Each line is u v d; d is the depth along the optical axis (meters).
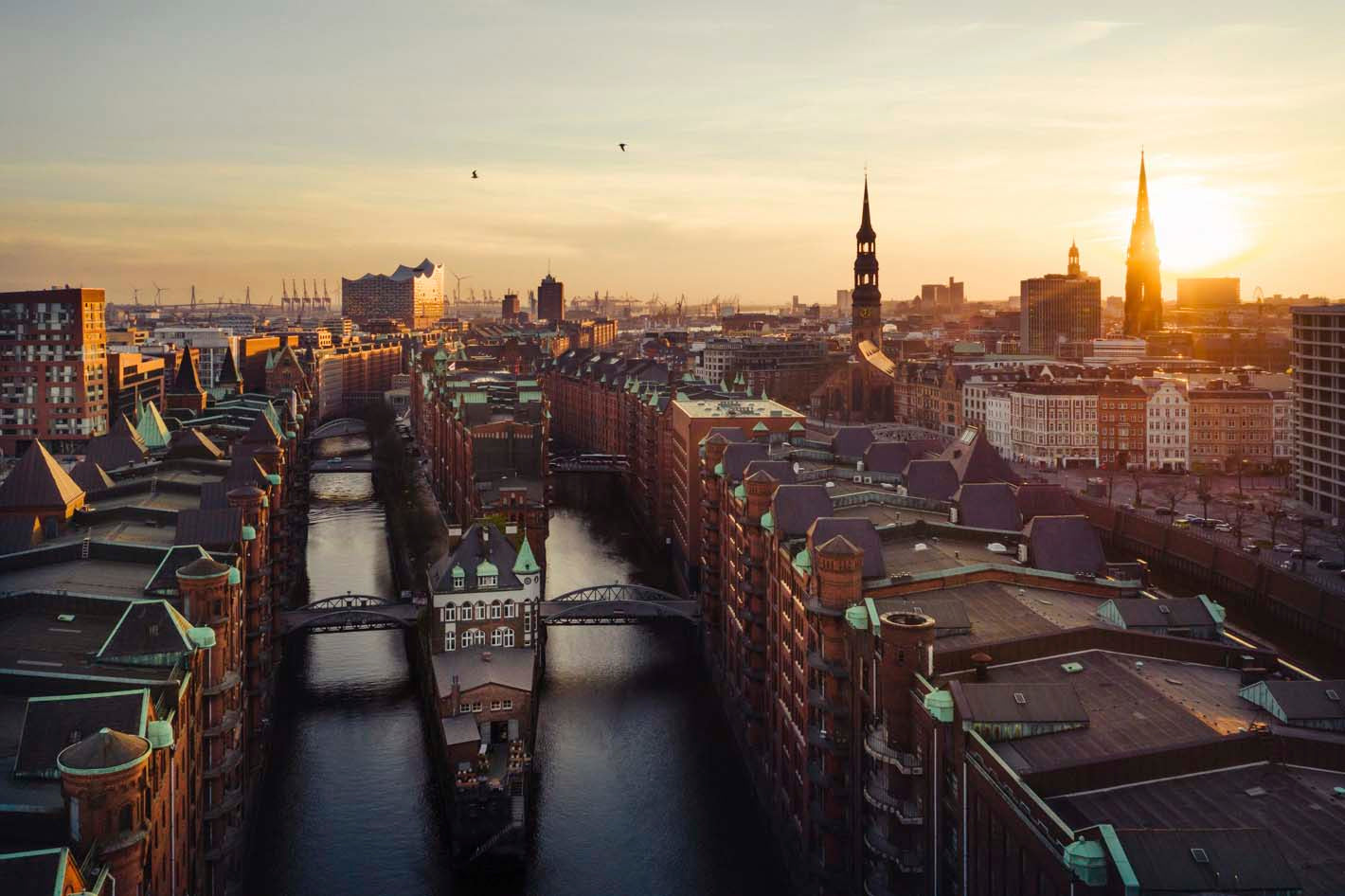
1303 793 70.50
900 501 141.38
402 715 147.25
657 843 116.12
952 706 79.25
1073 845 61.59
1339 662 163.12
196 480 166.62
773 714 122.38
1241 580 195.88
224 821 101.88
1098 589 108.56
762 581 129.62
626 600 171.38
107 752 68.62
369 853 113.56
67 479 144.38
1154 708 80.81
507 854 111.75
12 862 59.94
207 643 96.12
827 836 98.31
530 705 131.75
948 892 80.44
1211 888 59.12
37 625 98.94
